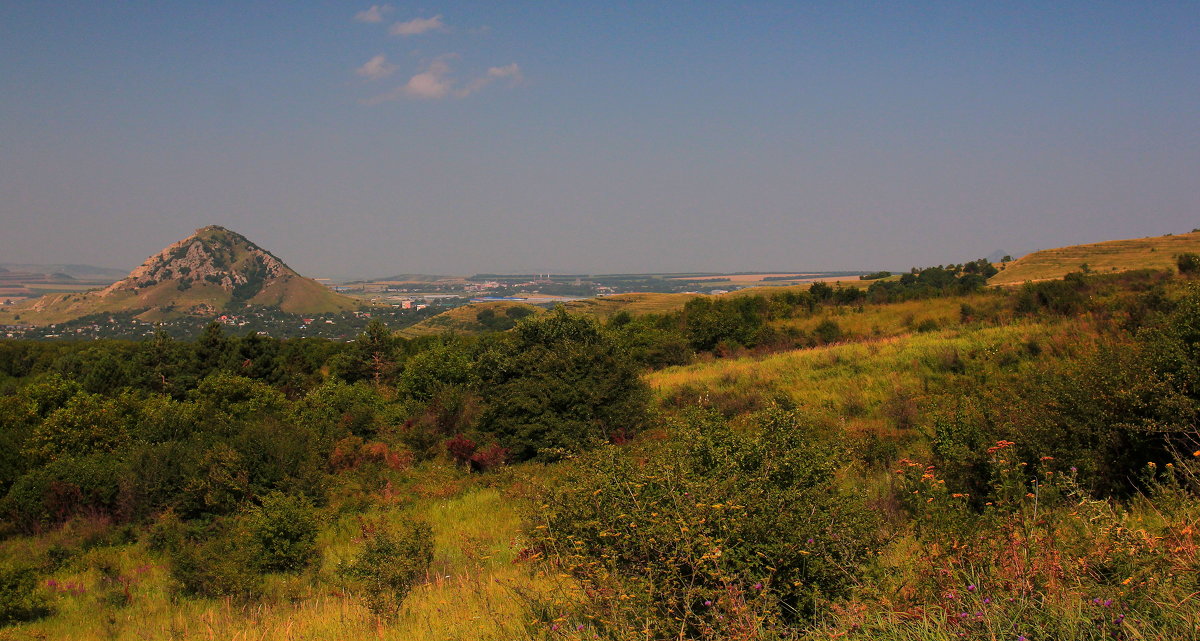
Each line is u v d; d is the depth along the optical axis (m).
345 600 9.53
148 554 14.97
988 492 7.82
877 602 4.62
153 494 16.86
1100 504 5.18
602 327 38.59
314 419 24.38
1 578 11.21
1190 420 7.89
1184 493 6.38
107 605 11.71
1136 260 89.69
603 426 19.20
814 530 5.25
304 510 14.04
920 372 20.14
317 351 50.84
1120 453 8.26
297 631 8.37
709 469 6.78
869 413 17.11
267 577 12.66
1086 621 3.71
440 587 9.21
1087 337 17.66
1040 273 92.69
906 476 7.96
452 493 17.81
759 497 5.71
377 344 40.22
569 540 6.00
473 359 33.97
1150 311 17.48
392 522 15.55
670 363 34.53
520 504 14.83
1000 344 20.75
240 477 16.84
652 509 5.45
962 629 3.89
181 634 9.59
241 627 9.23
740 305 42.06
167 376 37.91
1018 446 8.65
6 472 19.20
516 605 6.80
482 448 20.44
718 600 4.62
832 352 24.86
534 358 22.48
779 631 4.55
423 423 23.02
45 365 47.41
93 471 17.33
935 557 5.00
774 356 28.61
